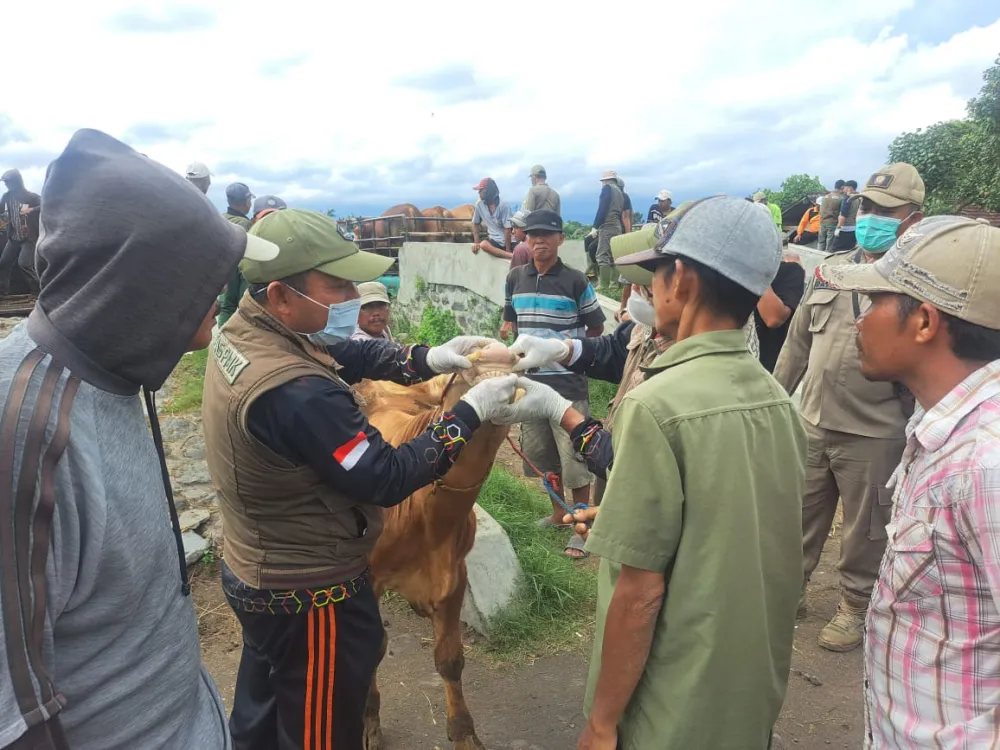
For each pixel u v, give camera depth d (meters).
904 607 1.43
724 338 1.52
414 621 3.76
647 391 1.45
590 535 1.47
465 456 2.12
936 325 1.37
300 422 1.67
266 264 1.77
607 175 9.59
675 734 1.48
